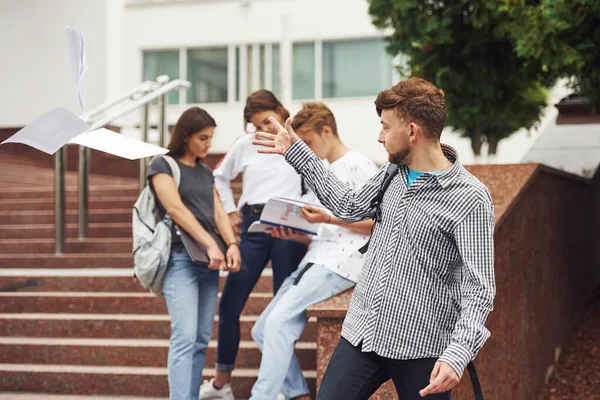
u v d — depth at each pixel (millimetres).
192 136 4938
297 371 5047
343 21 19031
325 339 4188
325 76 19172
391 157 3109
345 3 19031
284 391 5031
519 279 5656
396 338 3057
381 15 8336
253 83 19641
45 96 16344
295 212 4727
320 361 4188
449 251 3031
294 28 19328
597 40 7012
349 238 4609
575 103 9258
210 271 5023
